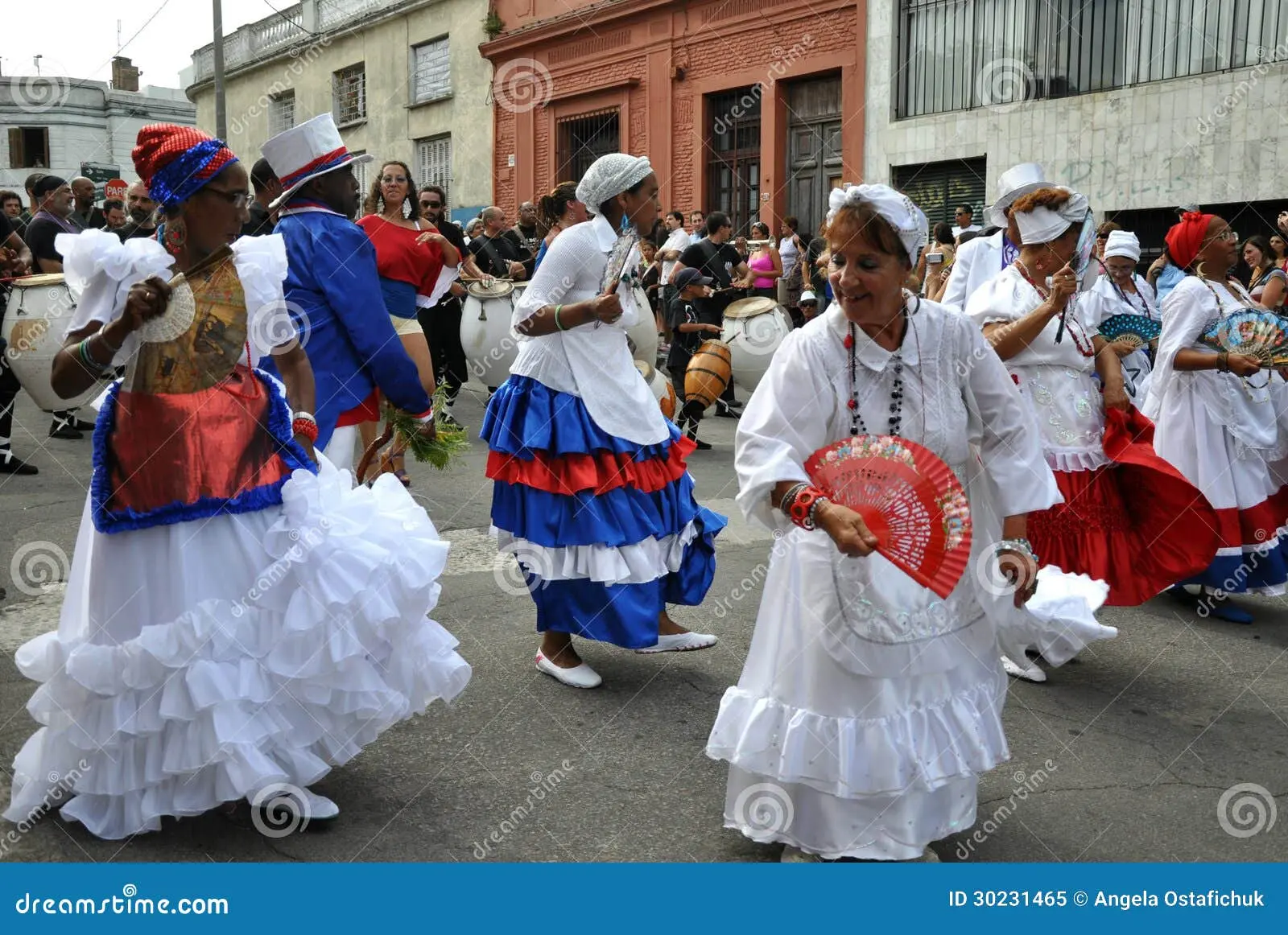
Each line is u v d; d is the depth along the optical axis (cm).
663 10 1952
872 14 1655
